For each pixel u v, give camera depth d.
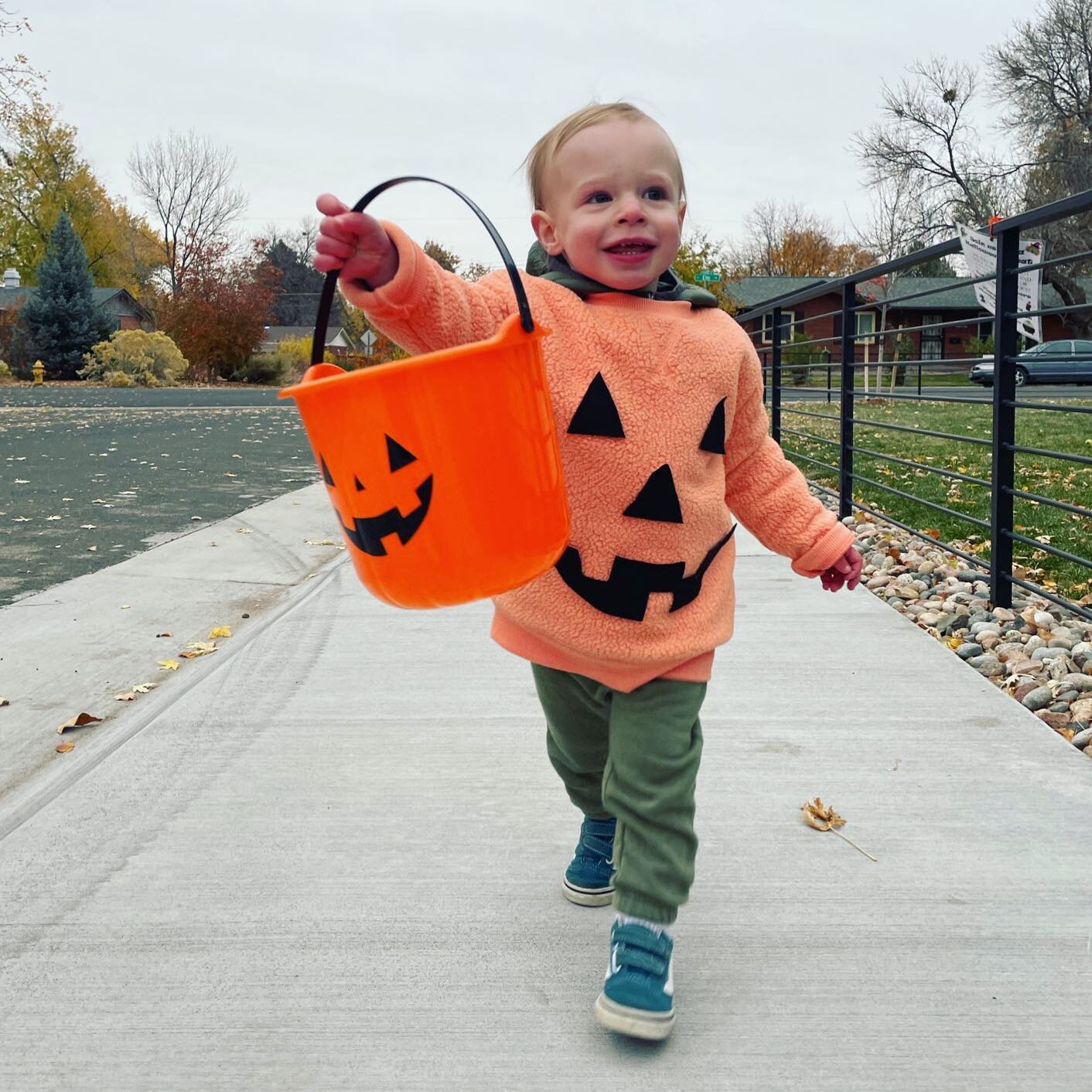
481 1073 1.77
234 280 52.09
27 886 2.39
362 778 2.96
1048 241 38.34
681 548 1.89
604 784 1.93
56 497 8.73
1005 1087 1.73
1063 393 26.64
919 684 3.73
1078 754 3.08
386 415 1.50
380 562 1.59
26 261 63.53
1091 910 2.26
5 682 3.88
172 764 3.08
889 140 42.28
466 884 2.38
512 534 1.57
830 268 65.25
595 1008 1.86
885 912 2.26
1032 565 5.88
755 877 2.41
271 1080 1.76
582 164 1.86
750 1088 1.73
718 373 1.92
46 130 62.03
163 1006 1.96
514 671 3.93
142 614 4.85
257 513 7.74
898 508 8.09
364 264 1.66
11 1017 1.93
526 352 1.54
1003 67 39.53
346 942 2.16
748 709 3.49
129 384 42.38
